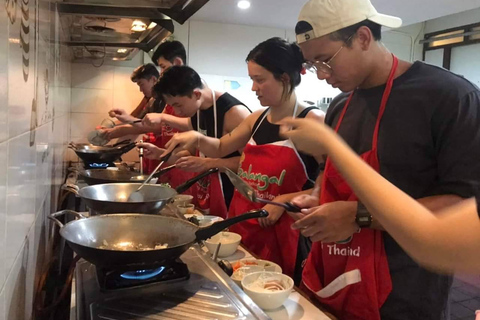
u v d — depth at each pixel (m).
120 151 2.58
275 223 1.52
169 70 2.02
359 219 0.99
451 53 4.71
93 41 2.90
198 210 1.92
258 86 1.58
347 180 0.65
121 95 4.04
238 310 0.80
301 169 1.53
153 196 1.42
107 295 0.84
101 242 0.98
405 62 1.12
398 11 3.80
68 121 3.53
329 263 1.13
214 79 4.27
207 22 4.18
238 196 1.63
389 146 1.05
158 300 0.83
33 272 1.19
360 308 1.05
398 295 1.04
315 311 1.00
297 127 0.72
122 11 2.03
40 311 1.26
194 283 0.91
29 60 1.10
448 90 0.99
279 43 1.54
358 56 1.08
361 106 1.15
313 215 1.01
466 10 4.09
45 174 1.55
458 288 3.02
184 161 1.79
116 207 1.20
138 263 0.85
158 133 2.98
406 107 1.04
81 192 1.31
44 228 1.51
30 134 1.11
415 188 1.04
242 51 4.32
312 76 4.64
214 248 1.32
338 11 1.05
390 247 1.04
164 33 2.40
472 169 0.93
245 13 3.83
